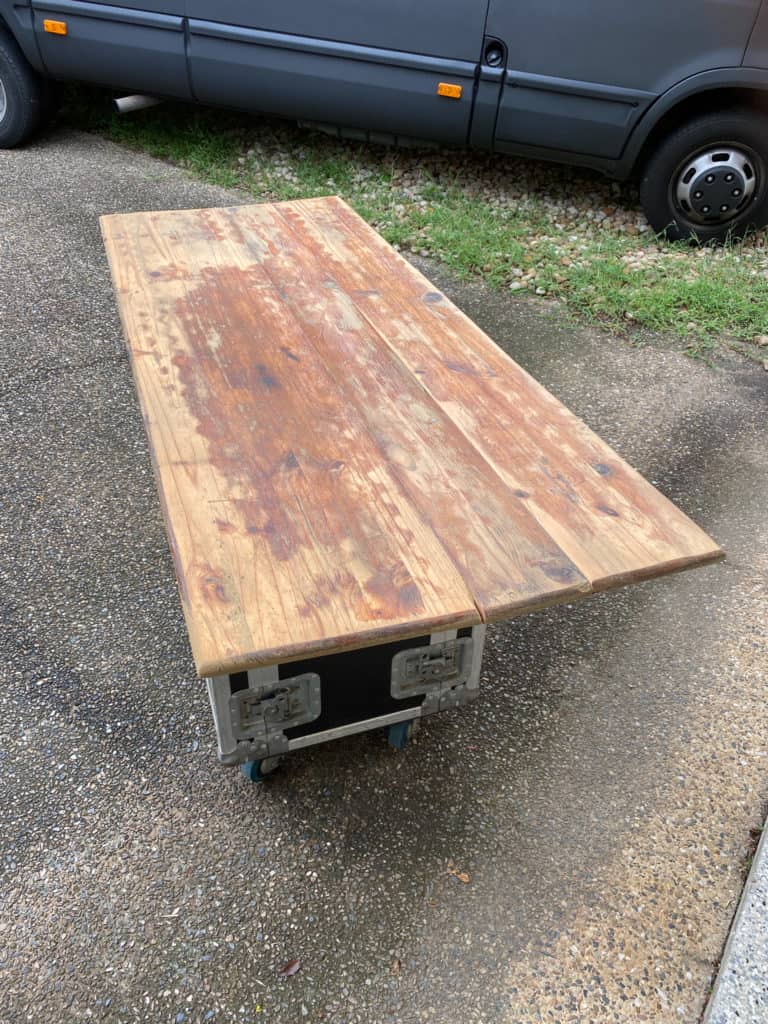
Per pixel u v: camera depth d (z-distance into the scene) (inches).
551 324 161.9
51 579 99.7
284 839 74.8
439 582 61.4
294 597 59.2
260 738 69.1
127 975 65.0
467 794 79.5
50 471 115.9
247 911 69.4
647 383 145.6
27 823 74.8
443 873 72.8
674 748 84.8
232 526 65.1
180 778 79.3
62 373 135.8
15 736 82.2
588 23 165.5
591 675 92.7
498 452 76.2
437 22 173.6
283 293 103.6
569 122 177.8
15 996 63.5
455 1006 64.1
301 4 180.1
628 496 71.9
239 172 216.2
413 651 69.2
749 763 83.5
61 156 219.5
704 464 126.4
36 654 90.6
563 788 80.6
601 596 103.4
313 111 196.7
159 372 85.0
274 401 81.4
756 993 63.2
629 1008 64.5
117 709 85.3
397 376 86.9
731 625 99.7
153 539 106.3
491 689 90.6
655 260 183.5
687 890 72.5
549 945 68.1
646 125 174.1
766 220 184.7
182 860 72.7
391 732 81.4
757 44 160.2
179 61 196.4
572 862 74.2
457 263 178.7
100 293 158.7
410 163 219.0
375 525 66.2
